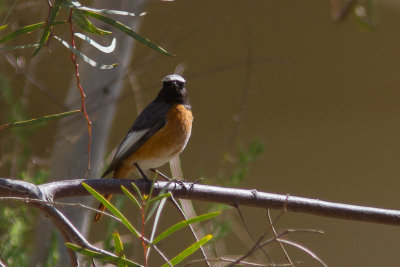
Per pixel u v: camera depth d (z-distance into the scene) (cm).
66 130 840
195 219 434
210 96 1616
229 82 1572
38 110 1129
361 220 583
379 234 1794
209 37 1422
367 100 1755
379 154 1814
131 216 1256
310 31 1484
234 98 1616
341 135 1791
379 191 1820
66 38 842
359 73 1656
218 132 1667
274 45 1520
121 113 1481
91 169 835
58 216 475
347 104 1762
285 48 1541
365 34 1508
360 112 1773
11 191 479
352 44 1547
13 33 456
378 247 1781
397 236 1792
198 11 1351
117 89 864
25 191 482
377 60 1608
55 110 1124
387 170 1819
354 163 1817
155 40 1358
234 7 1381
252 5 1378
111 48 455
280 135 1762
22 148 863
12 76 903
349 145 1800
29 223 804
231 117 1653
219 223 788
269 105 1700
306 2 1382
